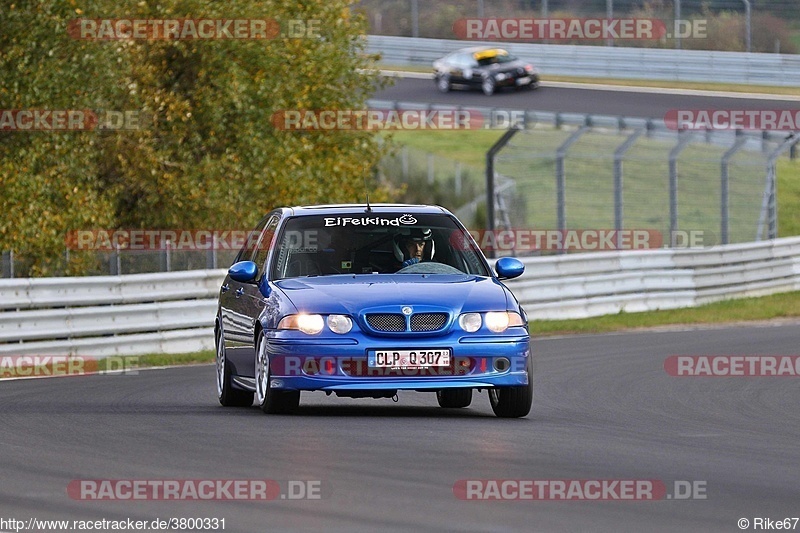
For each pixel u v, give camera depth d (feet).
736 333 221.25
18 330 183.21
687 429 105.60
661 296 276.21
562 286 258.57
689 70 583.99
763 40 588.91
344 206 122.62
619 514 65.98
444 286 109.91
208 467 80.43
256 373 113.50
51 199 266.77
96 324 192.85
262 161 303.68
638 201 437.99
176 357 195.00
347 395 107.55
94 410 118.32
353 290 108.58
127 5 299.38
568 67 626.64
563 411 119.14
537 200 463.42
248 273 116.47
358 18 345.92
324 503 68.54
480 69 596.29
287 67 319.47
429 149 588.91
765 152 436.35
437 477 76.69
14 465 82.53
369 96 346.54
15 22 262.06
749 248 302.45
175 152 305.12
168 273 205.87
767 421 112.57
